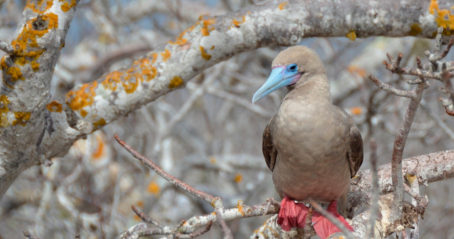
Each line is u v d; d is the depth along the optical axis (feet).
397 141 28.48
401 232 31.89
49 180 53.98
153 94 37.68
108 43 71.36
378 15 37.88
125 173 59.77
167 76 37.40
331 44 68.13
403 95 25.35
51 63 35.19
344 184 35.81
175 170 59.98
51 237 55.72
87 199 54.85
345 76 68.80
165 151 62.13
